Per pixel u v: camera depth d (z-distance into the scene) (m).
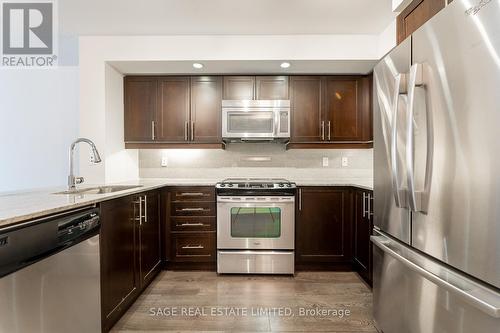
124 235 1.92
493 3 0.87
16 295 1.03
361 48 2.69
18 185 3.48
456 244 1.03
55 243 1.21
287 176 3.43
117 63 2.78
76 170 3.39
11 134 3.47
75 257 1.36
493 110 0.88
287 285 2.52
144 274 2.31
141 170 3.45
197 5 2.19
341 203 2.88
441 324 1.13
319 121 3.12
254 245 2.76
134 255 2.10
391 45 2.49
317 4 2.18
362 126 3.12
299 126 3.12
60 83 3.44
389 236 1.57
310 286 2.50
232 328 1.85
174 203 2.88
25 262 1.05
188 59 2.71
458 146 1.02
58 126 3.45
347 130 3.12
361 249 2.64
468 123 0.97
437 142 1.12
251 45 2.70
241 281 2.61
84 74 2.72
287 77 3.12
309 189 2.87
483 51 0.91
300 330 1.83
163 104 3.12
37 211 1.13
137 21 2.44
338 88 3.12
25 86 3.46
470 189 0.97
